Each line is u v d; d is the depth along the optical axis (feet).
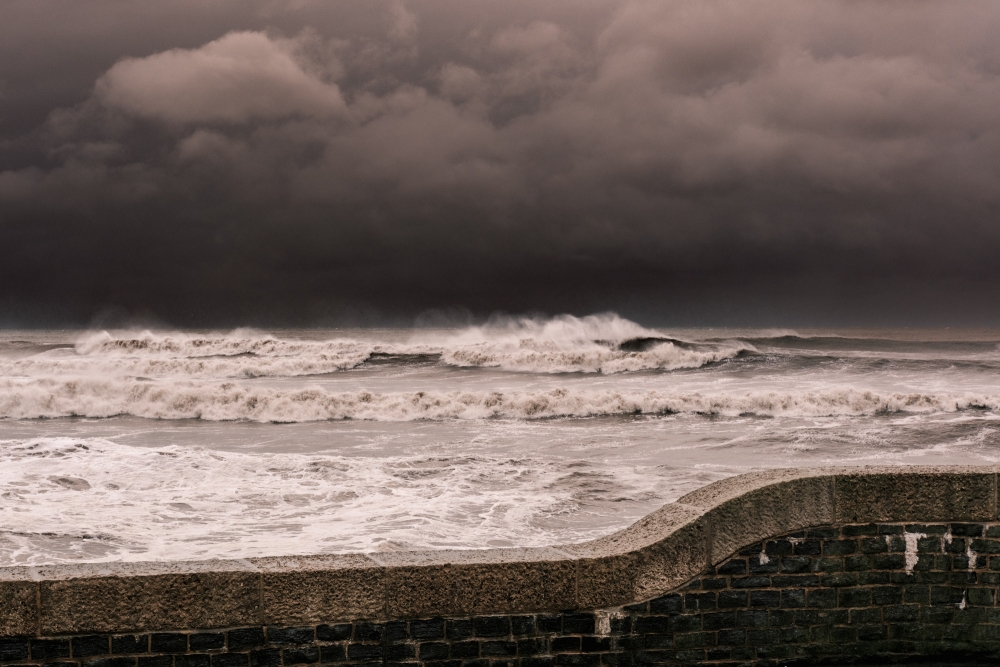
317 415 67.31
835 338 171.63
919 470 17.11
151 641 14.01
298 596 14.48
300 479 40.37
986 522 16.83
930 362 102.53
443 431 59.00
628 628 15.67
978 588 16.74
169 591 14.10
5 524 31.24
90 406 68.80
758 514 16.38
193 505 34.83
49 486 38.29
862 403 69.72
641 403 69.31
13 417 67.15
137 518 32.53
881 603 16.67
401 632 14.80
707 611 16.08
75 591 13.82
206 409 68.39
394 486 38.93
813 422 63.62
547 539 29.71
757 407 69.26
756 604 16.30
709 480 40.86
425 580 14.89
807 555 16.52
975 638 16.69
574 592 15.39
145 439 55.42
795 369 100.83
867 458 48.39
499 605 15.12
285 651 14.43
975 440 54.13
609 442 53.42
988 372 96.53
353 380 96.32
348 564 14.92
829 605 16.51
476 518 32.81
